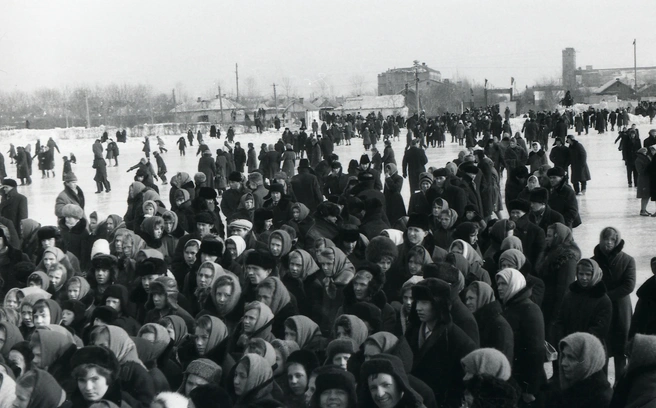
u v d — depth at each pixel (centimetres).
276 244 938
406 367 576
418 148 2241
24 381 502
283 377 611
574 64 16712
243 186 1599
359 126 6594
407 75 15325
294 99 11894
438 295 592
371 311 688
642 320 736
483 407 448
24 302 777
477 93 15400
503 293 677
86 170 4200
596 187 2520
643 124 6431
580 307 720
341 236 976
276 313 738
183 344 673
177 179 1590
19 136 6931
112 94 13762
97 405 505
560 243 932
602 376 530
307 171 1662
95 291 920
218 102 11900
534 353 655
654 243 1546
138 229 1227
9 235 1203
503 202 2219
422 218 909
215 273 816
